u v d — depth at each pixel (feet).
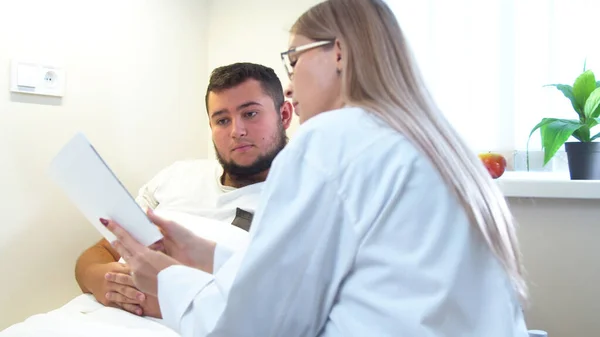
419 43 5.94
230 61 7.00
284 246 2.14
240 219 4.83
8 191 4.83
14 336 3.44
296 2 6.50
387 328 2.05
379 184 2.16
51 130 5.17
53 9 5.10
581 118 5.02
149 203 5.58
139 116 6.12
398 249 2.10
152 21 6.23
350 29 2.50
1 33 4.69
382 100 2.37
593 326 4.87
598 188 4.66
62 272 5.37
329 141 2.25
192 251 3.56
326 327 2.23
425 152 2.22
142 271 2.85
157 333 3.61
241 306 2.15
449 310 2.09
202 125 7.13
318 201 2.16
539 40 5.52
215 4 7.09
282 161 2.30
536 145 5.61
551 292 5.02
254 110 4.99
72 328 3.56
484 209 2.25
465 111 5.81
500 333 2.14
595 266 4.86
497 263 2.26
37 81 4.98
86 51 5.45
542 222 5.04
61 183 3.52
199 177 5.54
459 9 5.77
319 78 2.57
